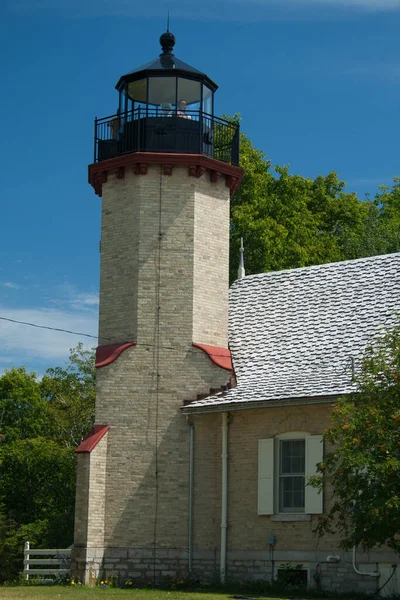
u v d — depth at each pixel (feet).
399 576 80.23
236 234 165.48
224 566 90.43
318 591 83.41
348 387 85.25
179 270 98.68
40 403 193.16
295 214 176.76
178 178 100.17
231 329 105.81
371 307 98.12
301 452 89.04
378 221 190.80
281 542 87.66
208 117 103.60
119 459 94.43
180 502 93.15
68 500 144.97
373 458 70.33
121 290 99.30
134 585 91.15
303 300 104.88
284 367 95.86
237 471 91.81
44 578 98.63
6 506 144.46
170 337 97.25
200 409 93.30
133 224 99.45
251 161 176.86
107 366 96.43
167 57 104.32
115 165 100.89
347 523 83.25
